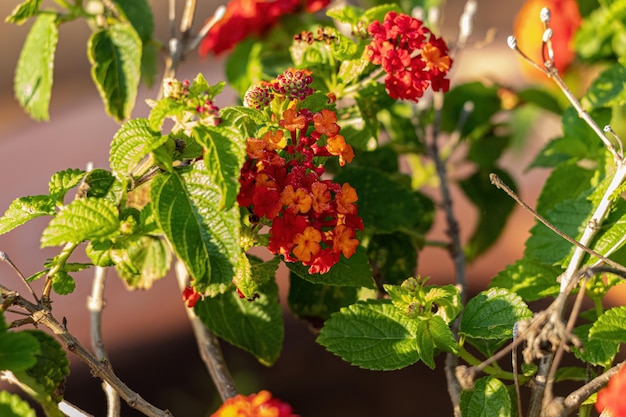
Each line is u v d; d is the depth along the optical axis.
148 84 0.78
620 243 0.61
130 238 0.58
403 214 0.71
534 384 0.59
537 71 0.85
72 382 1.05
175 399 1.04
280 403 0.55
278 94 0.60
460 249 0.76
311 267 0.59
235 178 0.56
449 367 0.64
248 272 0.60
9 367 0.55
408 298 0.61
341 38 0.65
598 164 0.70
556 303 0.55
